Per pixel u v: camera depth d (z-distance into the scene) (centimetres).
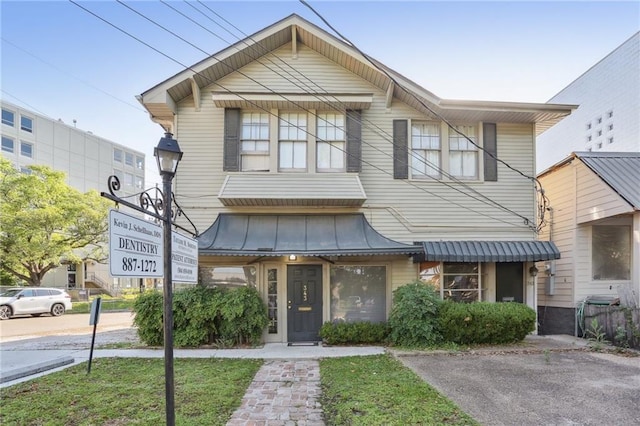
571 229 1017
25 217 2055
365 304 934
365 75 974
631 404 480
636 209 830
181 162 945
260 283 920
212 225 923
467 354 764
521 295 970
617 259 1001
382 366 664
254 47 941
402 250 861
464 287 960
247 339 868
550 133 2103
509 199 978
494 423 421
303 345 872
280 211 949
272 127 941
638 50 1662
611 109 1794
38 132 3503
